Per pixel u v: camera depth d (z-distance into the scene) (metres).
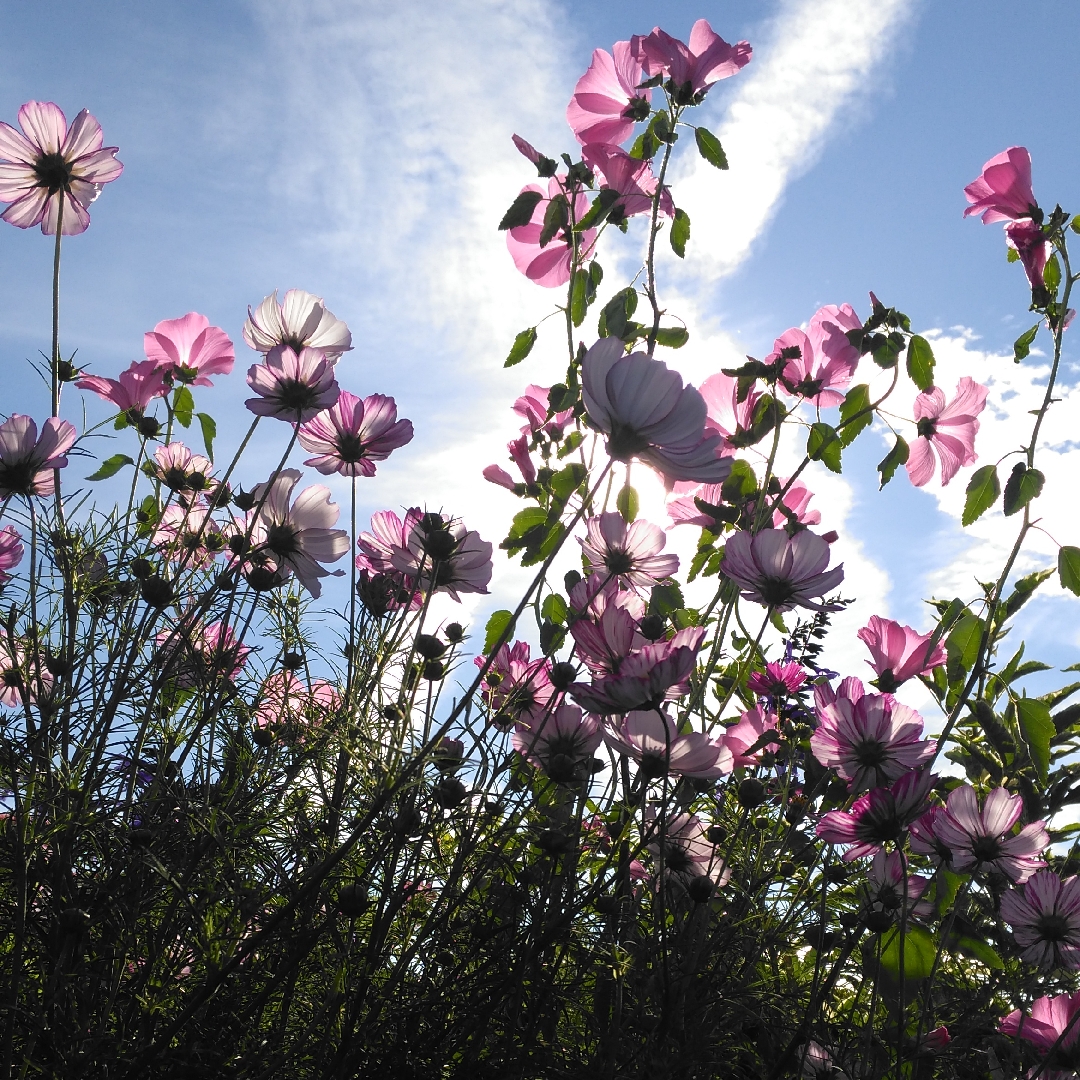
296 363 0.91
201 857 0.82
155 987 0.79
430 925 0.81
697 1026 0.85
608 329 0.99
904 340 1.04
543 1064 0.83
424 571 0.90
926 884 0.97
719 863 0.96
